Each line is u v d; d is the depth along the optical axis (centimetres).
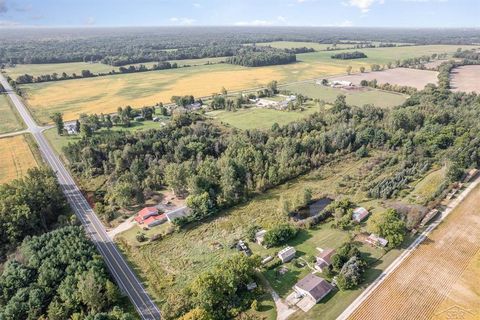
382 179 10962
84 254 7212
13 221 8306
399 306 6209
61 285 6425
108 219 9250
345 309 6162
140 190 10419
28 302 6122
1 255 7969
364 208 9244
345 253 7156
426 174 11106
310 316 6034
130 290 6831
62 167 12550
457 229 8288
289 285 6788
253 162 11525
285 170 11262
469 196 9638
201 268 7412
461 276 6875
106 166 11950
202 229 8850
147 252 7994
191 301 6209
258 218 9262
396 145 13212
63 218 9150
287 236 8100
